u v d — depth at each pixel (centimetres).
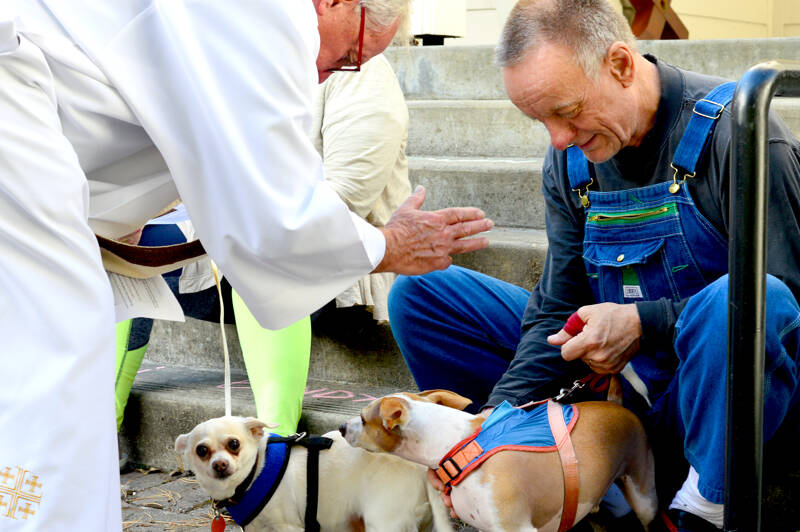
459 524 207
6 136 129
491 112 362
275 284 153
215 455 194
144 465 274
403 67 418
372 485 193
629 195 183
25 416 128
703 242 177
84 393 132
